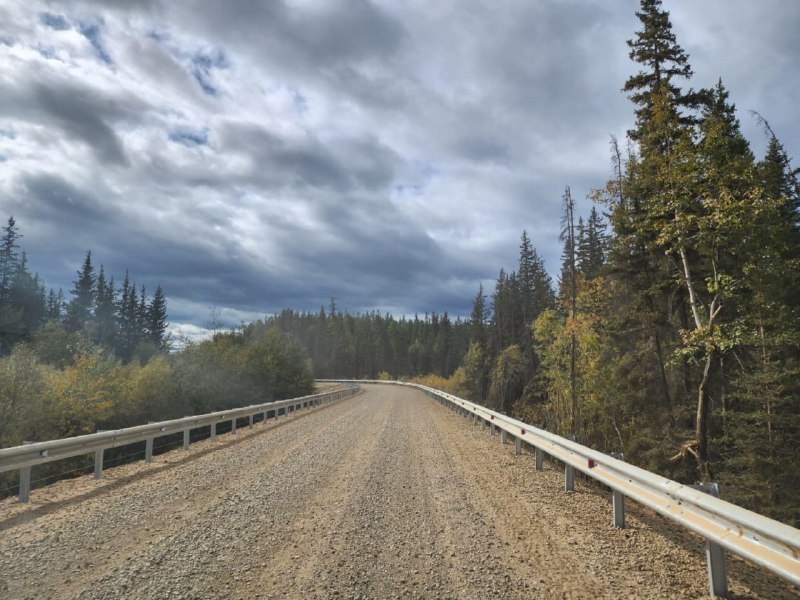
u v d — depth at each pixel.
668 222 15.77
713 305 15.25
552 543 5.56
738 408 20.75
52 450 7.91
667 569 4.81
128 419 23.23
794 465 16.45
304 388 47.81
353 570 4.73
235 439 15.18
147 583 4.36
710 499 4.24
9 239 48.75
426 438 15.08
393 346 131.25
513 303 56.84
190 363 30.67
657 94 16.84
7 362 17.34
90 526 6.09
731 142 16.47
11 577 4.49
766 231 14.01
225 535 5.72
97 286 65.25
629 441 22.98
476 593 4.25
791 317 15.64
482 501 7.46
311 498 7.50
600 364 24.69
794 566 3.34
